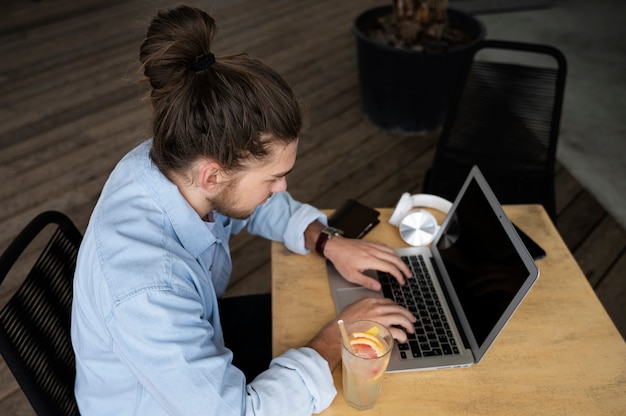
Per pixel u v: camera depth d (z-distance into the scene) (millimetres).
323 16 4070
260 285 2176
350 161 2775
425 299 1242
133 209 950
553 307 1227
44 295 1113
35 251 2268
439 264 1312
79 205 2523
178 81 835
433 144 2891
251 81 836
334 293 1250
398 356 1108
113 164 2744
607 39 3918
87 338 969
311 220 1347
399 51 2646
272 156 899
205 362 905
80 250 958
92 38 3801
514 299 1019
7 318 1007
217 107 824
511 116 2016
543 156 1998
